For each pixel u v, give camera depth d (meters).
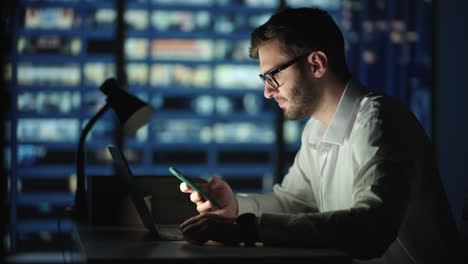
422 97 4.57
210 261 1.01
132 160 5.20
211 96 5.26
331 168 1.49
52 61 4.98
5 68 4.07
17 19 4.48
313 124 1.70
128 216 1.60
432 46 4.45
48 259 4.02
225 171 5.29
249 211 1.61
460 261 1.43
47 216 4.93
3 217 3.98
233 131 5.30
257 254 1.04
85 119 5.02
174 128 5.25
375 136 1.27
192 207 1.72
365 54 4.72
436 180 1.40
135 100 1.90
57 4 4.99
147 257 1.00
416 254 1.41
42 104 4.98
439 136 4.37
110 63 5.04
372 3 4.73
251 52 1.43
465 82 4.31
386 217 1.14
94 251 1.08
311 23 1.37
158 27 5.15
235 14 5.21
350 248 1.12
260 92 5.29
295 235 1.12
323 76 1.40
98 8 5.04
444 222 1.41
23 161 4.93
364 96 1.43
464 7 4.33
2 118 4.00
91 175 1.61
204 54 5.22
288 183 1.74
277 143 4.51
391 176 1.21
